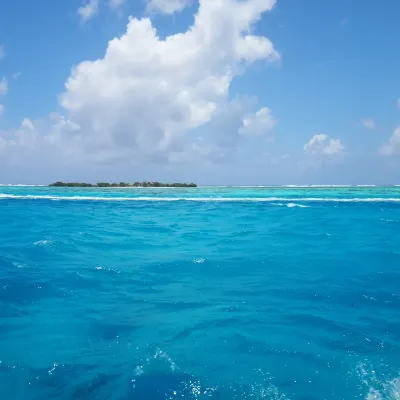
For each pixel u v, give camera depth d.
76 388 3.07
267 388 3.07
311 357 3.59
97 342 3.89
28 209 18.09
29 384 3.13
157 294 5.47
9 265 6.91
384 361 3.53
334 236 10.61
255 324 4.36
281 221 13.96
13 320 4.46
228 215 16.16
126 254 8.16
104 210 18.42
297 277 6.39
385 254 8.19
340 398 2.95
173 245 9.28
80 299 5.22
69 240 9.60
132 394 2.98
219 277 6.41
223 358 3.56
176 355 3.61
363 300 5.25
